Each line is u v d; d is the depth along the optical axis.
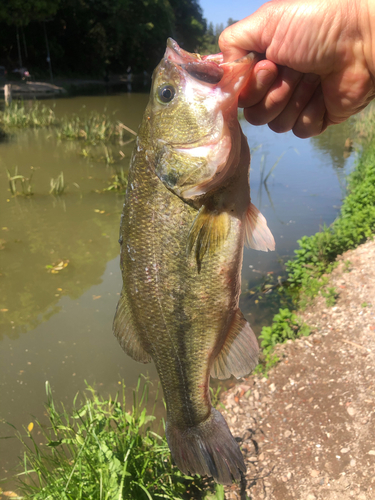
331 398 0.58
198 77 0.26
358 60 0.27
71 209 1.33
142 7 6.64
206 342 0.30
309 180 1.60
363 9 0.26
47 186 1.53
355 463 0.49
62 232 1.18
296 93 0.31
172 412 0.33
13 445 0.56
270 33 0.27
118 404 0.51
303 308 0.81
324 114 0.32
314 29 0.26
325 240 0.96
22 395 0.65
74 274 0.98
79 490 0.40
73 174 1.67
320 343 0.69
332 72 0.29
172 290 0.29
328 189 1.50
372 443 0.50
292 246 1.08
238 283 0.29
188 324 0.29
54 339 0.77
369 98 0.30
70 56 6.57
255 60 0.29
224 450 0.33
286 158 1.91
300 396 0.60
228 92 0.26
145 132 0.28
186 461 0.33
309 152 2.01
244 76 0.26
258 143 2.22
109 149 2.08
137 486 0.43
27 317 0.83
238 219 0.28
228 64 0.26
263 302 0.85
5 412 0.62
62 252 1.07
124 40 6.75
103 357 0.73
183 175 0.27
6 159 1.85
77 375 0.69
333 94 0.30
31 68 5.86
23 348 0.75
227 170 0.27
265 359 0.68
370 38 0.26
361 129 2.21
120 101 4.14
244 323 0.30
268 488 0.48
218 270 0.28
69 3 5.82
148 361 0.32
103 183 1.58
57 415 0.52
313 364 0.65
